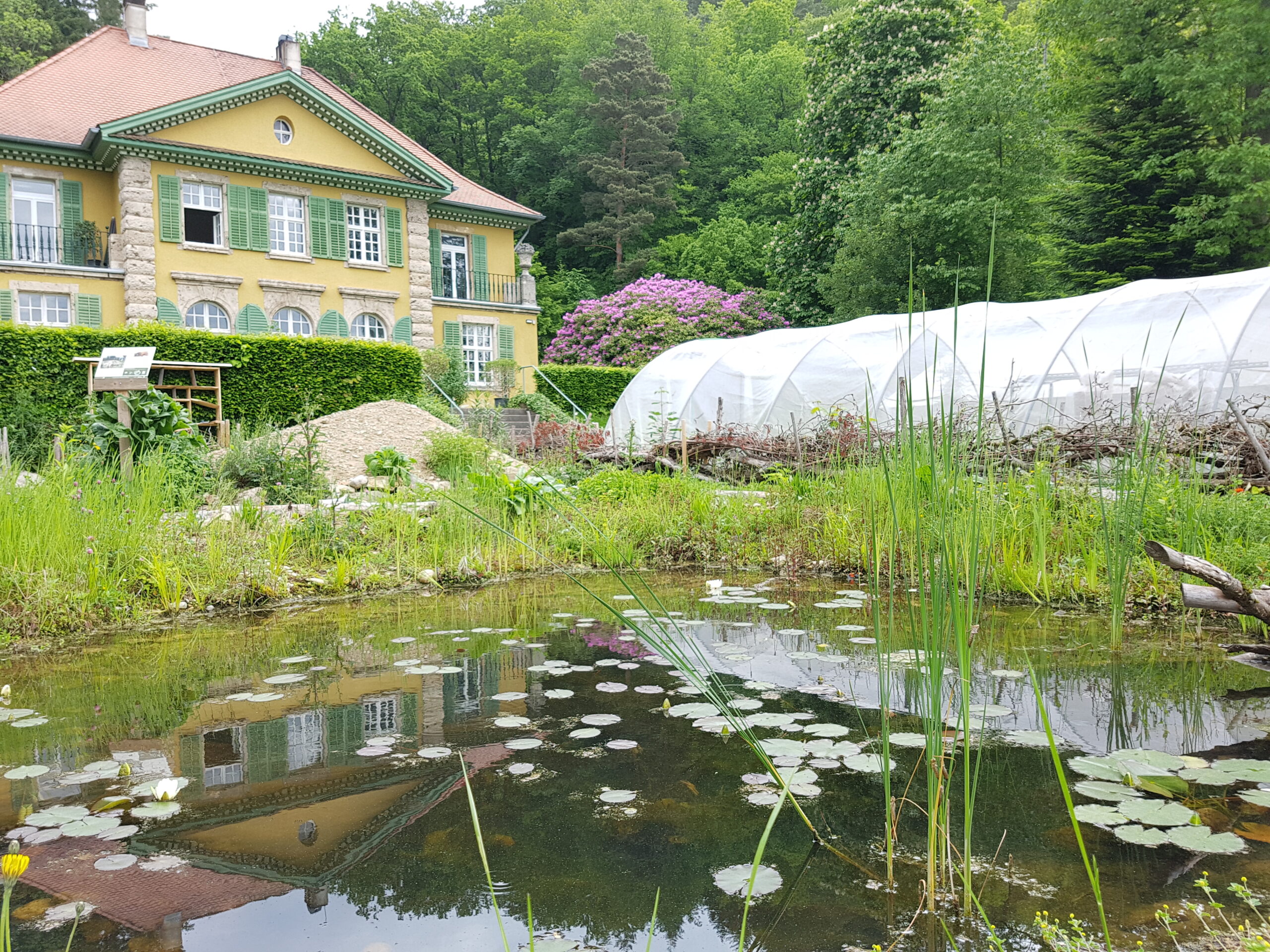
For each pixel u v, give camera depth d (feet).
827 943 3.97
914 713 7.68
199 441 24.03
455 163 132.05
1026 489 15.16
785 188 112.88
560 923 4.20
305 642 11.20
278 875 4.77
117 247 52.06
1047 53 57.36
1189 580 11.27
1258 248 52.31
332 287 60.49
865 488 16.57
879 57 66.33
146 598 13.46
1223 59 50.80
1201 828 4.98
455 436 30.58
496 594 14.94
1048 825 5.29
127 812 5.72
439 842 5.18
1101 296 30.73
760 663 9.63
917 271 55.72
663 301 83.61
